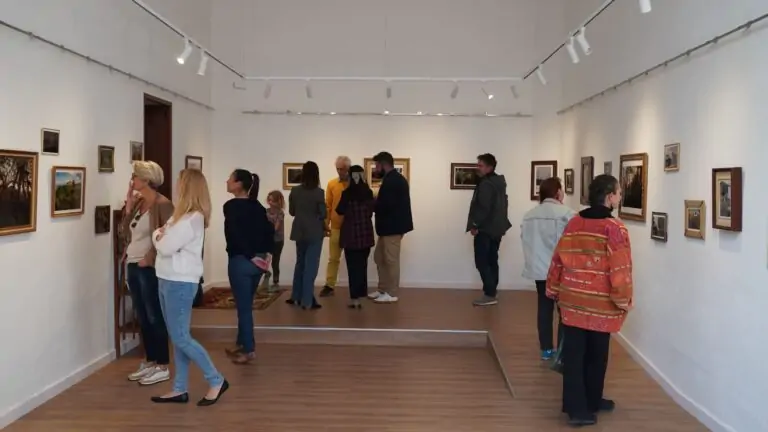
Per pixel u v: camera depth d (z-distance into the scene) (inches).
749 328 135.0
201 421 159.3
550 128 320.5
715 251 151.8
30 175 160.7
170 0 262.7
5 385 153.3
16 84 154.9
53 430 151.9
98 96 198.1
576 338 155.0
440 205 329.4
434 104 327.3
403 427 156.9
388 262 283.9
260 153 328.2
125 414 163.2
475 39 324.5
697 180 162.7
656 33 191.8
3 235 150.1
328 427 156.6
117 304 209.5
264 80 321.7
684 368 168.7
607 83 241.9
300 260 274.1
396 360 218.2
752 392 133.1
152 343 192.4
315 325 241.0
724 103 147.9
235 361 211.5
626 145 219.8
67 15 178.4
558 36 316.8
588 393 160.7
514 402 174.2
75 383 185.0
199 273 167.9
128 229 195.2
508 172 326.6
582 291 151.9
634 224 212.1
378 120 327.9
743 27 137.2
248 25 324.5
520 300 295.6
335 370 205.8
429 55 325.4
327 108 327.3
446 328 239.6
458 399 178.1
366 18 325.1
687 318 167.5
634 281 212.2
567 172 301.3
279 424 158.2
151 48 242.5
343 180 293.6
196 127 299.7
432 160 328.5
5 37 150.2
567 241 155.2
